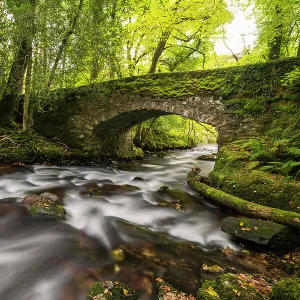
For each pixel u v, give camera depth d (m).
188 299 2.71
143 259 3.64
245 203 5.12
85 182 8.08
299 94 7.15
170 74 9.48
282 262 3.74
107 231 4.51
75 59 8.56
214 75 8.74
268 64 7.84
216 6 11.11
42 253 3.63
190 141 23.91
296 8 8.75
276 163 5.69
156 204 6.14
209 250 4.11
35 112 11.02
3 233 4.12
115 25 12.41
